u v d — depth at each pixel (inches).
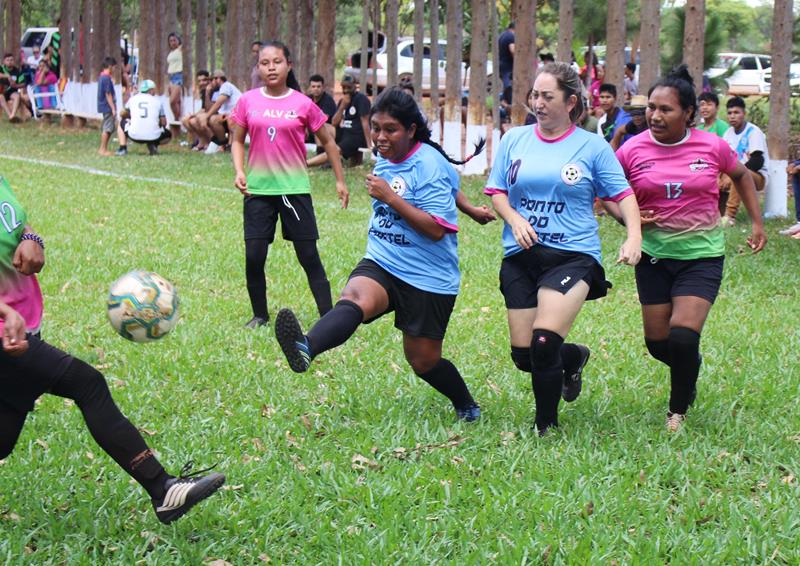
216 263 470.3
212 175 808.9
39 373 180.5
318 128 354.9
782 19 647.1
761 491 223.9
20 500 211.0
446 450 243.1
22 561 184.7
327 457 237.8
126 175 808.3
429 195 242.1
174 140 1134.4
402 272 244.8
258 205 358.0
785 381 306.0
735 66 866.8
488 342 347.3
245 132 358.9
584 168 241.6
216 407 275.4
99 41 1289.4
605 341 353.1
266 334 350.0
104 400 185.2
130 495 212.7
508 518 205.9
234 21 1110.4
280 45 354.9
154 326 194.7
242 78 1111.6
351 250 503.5
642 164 258.2
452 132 868.0
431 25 935.0
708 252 257.0
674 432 257.1
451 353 333.4
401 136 240.4
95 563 185.5
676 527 203.5
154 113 956.0
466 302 407.5
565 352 264.5
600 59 1368.1
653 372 315.9
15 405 182.4
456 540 197.9
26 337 180.9
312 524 202.8
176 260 472.7
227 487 217.9
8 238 185.3
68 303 388.8
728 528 204.8
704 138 257.3
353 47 2506.2
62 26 1371.8
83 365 184.9
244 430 255.6
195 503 185.9
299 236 359.3
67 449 238.5
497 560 190.1
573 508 210.5
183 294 411.2
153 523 201.3
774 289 446.3
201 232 549.3
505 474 228.7
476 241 536.1
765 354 339.0
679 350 251.9
